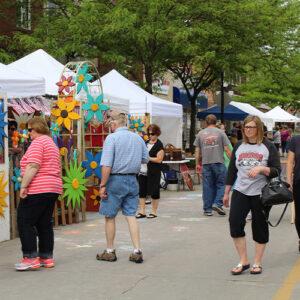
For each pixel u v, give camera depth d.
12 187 9.24
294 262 7.54
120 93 17.61
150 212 12.36
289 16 24.70
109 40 20.12
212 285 6.39
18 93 10.72
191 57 23.08
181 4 20.16
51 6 22.91
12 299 5.91
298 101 44.34
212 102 38.88
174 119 21.42
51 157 7.18
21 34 20.80
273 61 25.86
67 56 21.44
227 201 7.08
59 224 10.64
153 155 11.31
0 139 8.84
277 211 12.62
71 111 11.26
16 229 9.40
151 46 21.02
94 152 12.80
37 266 7.16
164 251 8.28
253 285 6.38
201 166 12.22
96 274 6.92
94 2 20.22
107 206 7.51
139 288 6.28
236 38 22.22
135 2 19.92
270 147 6.76
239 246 6.93
